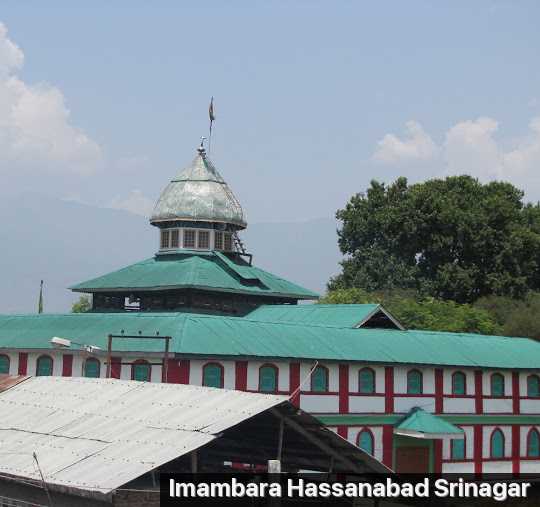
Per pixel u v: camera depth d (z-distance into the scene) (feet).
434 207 339.36
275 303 254.47
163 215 254.88
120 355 186.70
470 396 222.28
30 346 201.57
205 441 89.04
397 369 210.59
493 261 338.34
